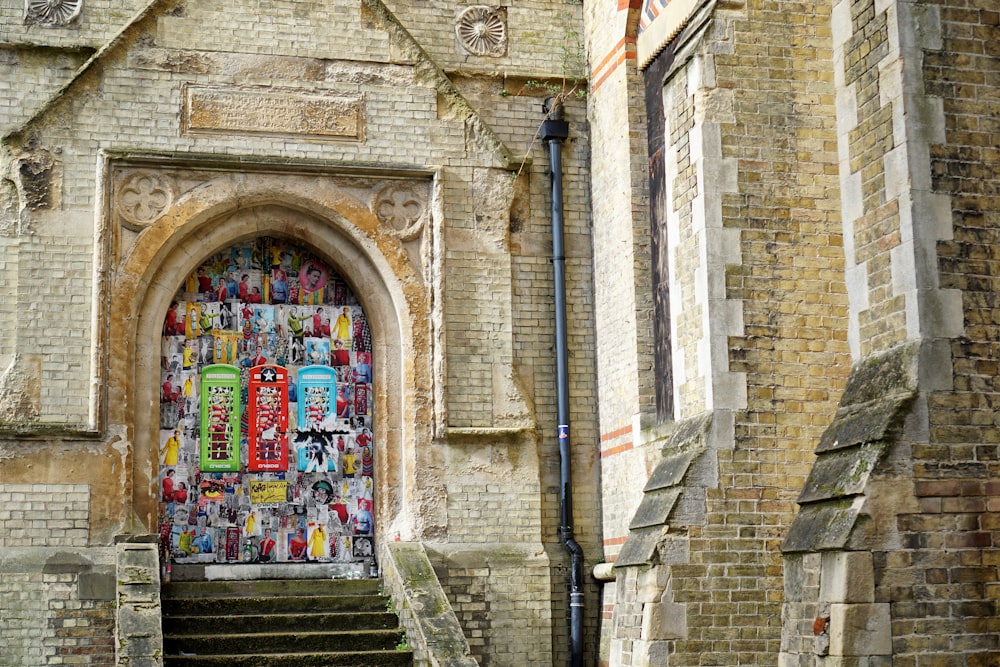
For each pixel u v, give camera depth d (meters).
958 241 11.00
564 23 17.88
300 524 16.59
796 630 10.69
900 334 11.05
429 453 16.44
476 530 16.38
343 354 17.03
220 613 15.17
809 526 10.76
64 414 15.48
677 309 13.31
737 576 12.54
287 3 16.83
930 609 10.28
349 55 16.89
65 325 15.63
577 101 17.75
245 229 16.62
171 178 16.20
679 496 12.54
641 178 16.08
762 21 13.12
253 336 16.84
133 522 15.48
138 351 16.03
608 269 16.70
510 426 16.69
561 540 16.75
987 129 11.23
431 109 17.02
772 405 12.68
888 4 11.41
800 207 12.93
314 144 16.61
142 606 13.95
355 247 16.84
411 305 16.66
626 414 15.98
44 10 16.50
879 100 11.48
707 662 12.41
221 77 16.48
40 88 16.34
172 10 16.47
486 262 16.95
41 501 15.24
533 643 16.19
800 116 13.05
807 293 12.84
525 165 17.36
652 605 12.39
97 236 15.80
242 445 16.62
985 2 11.44
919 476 10.48
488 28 17.78
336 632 14.86
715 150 12.85
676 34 15.04
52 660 14.84
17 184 15.77
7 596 14.90
